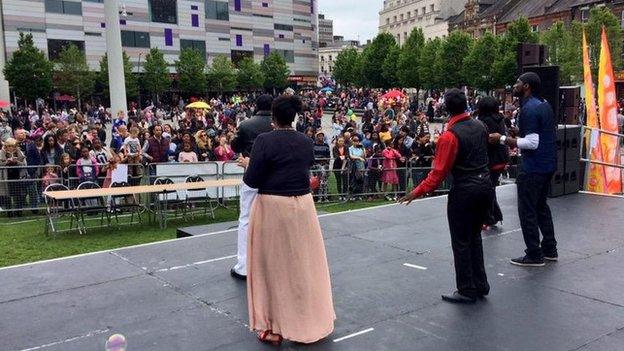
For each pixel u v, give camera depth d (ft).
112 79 68.23
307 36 285.43
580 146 32.53
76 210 33.22
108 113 138.72
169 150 44.96
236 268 18.16
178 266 19.60
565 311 14.75
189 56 200.23
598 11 150.82
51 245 29.89
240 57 249.96
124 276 18.52
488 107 22.75
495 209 23.99
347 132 47.44
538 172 17.98
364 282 17.46
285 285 12.69
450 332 13.57
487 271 18.22
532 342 12.93
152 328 14.19
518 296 15.90
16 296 16.74
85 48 197.57
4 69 150.00
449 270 18.54
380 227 25.04
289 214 12.48
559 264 18.83
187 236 26.45
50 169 37.76
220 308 15.49
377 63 220.23
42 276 18.63
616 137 37.99
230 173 40.73
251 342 13.24
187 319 14.75
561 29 154.30
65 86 167.32
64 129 45.01
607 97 38.47
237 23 246.47
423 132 50.44
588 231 23.21
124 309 15.57
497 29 231.71
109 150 42.86
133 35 210.18
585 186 34.17
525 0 230.48
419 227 24.94
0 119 86.07
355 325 14.11
